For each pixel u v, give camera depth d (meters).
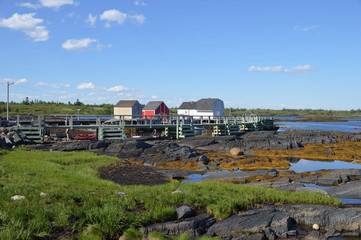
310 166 35.59
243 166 34.03
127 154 38.47
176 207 14.75
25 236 11.10
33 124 47.31
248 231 13.89
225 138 51.00
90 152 37.53
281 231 14.10
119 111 82.62
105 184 20.05
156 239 12.34
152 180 26.11
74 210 13.01
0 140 38.56
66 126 45.88
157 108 81.81
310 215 15.16
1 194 14.69
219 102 87.50
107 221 12.55
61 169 24.45
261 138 53.41
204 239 12.62
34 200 14.12
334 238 13.95
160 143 44.25
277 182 23.86
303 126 111.94
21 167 23.33
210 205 14.90
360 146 48.97
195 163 34.09
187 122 59.62
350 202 19.70
